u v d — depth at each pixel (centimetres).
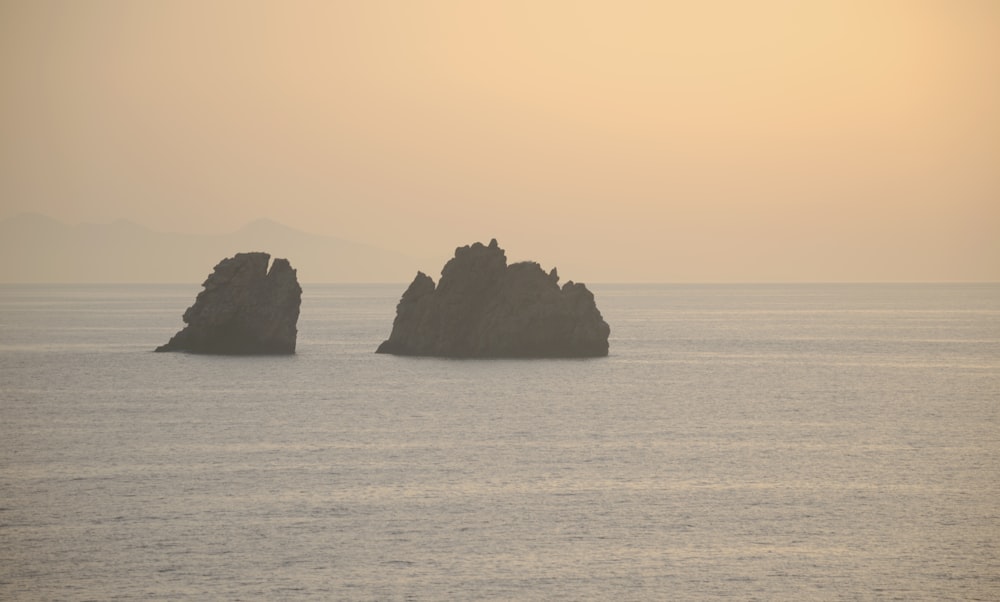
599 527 11381
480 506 12169
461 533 11144
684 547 10744
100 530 11181
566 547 10712
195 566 10094
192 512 11869
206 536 10994
